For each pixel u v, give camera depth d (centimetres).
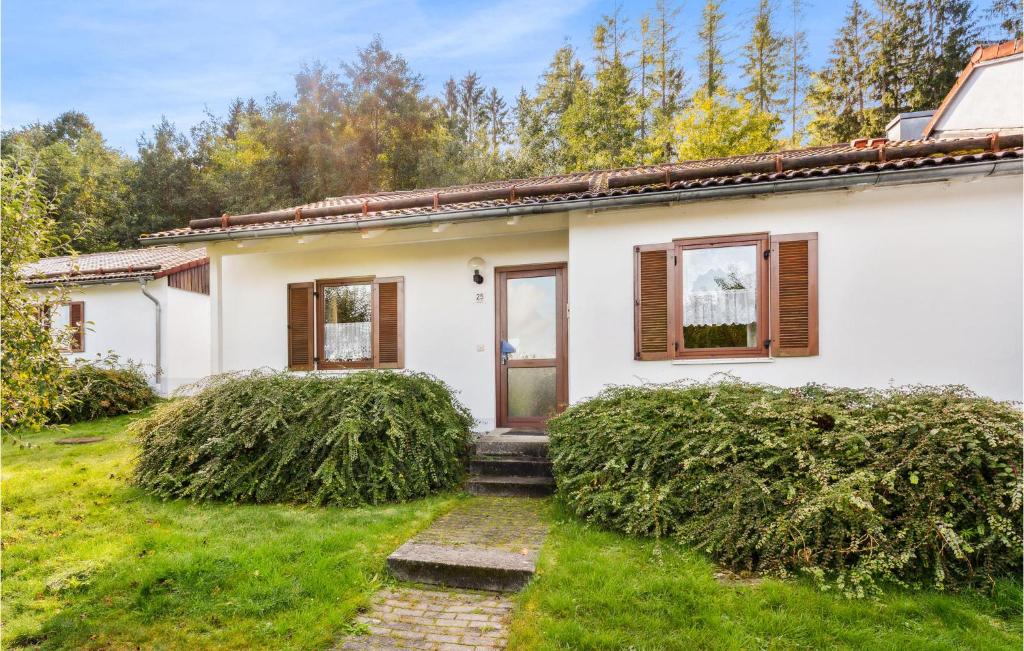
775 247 544
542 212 591
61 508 493
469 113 3884
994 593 306
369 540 412
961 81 849
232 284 819
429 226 648
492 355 721
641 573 341
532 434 660
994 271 495
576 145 2775
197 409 579
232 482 517
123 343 1248
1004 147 500
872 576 319
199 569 354
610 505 421
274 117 2639
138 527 446
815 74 2780
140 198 2461
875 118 2583
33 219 349
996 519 313
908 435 361
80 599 325
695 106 2336
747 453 397
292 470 534
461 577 352
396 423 534
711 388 479
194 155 2745
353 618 310
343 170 2570
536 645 272
